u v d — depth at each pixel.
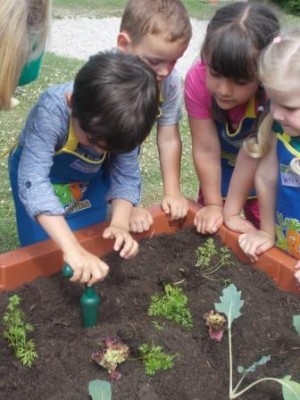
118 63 1.75
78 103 1.75
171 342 1.76
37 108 2.01
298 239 2.17
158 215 2.33
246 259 2.23
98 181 2.42
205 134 2.40
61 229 1.87
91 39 10.07
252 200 2.73
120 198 2.22
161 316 1.92
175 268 2.16
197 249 2.28
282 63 1.85
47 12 1.78
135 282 2.07
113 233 2.07
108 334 1.78
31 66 1.86
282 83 1.84
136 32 2.16
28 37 1.72
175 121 2.48
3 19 1.61
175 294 1.97
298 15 12.05
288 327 1.90
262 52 1.96
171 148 2.49
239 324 1.89
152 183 4.05
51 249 2.01
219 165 2.47
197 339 1.82
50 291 1.95
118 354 1.62
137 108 1.71
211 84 2.08
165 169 2.49
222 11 2.08
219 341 1.81
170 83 2.38
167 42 2.12
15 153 2.33
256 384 1.66
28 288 1.95
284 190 2.13
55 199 1.91
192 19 10.81
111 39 10.18
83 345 1.75
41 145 1.97
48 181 1.95
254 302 2.01
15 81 1.73
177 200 2.40
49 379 1.63
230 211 2.32
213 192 2.46
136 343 1.74
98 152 2.10
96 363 1.67
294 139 2.04
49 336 1.79
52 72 6.66
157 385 1.61
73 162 2.16
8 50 1.65
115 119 1.68
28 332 1.78
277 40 1.93
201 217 2.35
